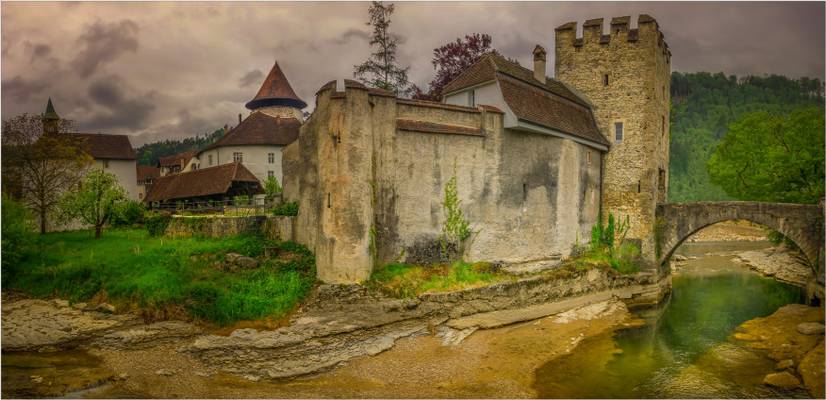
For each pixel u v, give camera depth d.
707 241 57.25
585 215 29.28
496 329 20.23
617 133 30.39
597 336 20.45
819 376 15.67
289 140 47.75
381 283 19.94
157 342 16.70
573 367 16.92
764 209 26.28
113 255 22.45
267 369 15.23
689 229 28.70
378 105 20.78
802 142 34.56
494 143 24.00
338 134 19.91
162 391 13.97
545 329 20.86
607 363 17.41
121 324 17.61
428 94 37.28
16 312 18.66
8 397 13.40
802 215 25.16
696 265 40.56
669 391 15.09
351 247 19.81
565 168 27.36
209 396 13.74
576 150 28.12
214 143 48.56
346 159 19.80
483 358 17.23
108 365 15.42
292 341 16.59
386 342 17.53
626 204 30.00
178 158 61.28
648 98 29.41
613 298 26.64
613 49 30.44
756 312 24.83
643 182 29.45
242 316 17.94
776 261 38.50
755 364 17.42
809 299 25.41
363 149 20.09
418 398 14.02
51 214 30.89
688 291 30.58
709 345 19.53
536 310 22.55
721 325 22.52
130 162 43.94
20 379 14.44
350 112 19.88
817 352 17.44
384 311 18.81
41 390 13.82
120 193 28.06
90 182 27.31
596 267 26.75
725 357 18.16
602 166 30.92
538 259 25.72
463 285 21.14
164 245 23.69
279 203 28.86
